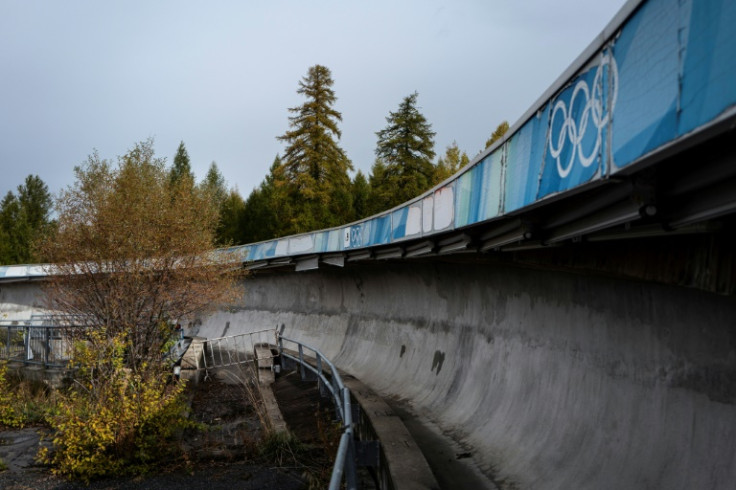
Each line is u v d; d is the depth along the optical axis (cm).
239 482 841
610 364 550
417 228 909
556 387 653
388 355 1376
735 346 387
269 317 2245
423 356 1188
